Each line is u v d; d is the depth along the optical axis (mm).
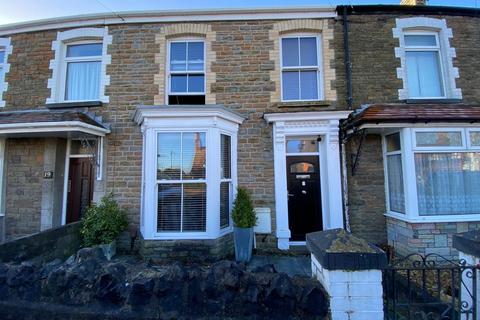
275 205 6574
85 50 7680
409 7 7215
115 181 6750
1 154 7016
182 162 6051
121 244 6539
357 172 6762
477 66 7266
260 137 6828
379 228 6641
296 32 7320
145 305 2684
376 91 7027
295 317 2555
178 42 7387
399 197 6270
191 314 2643
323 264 2473
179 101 7250
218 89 7031
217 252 5859
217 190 5992
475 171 5980
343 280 2432
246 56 7117
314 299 2545
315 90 7270
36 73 7461
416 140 5938
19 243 4328
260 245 6504
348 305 2406
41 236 4805
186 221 5945
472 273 2637
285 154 6707
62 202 7145
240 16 7188
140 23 7293
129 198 6680
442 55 7355
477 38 7379
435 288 4160
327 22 7258
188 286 2713
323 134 6664
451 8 7254
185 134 6098
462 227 5742
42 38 7570
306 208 6848
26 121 6176
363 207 6688
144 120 6074
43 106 7289
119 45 7250
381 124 5852
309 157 6961
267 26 7203
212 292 2678
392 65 7113
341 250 2482
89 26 7418
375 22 7254
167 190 6012
